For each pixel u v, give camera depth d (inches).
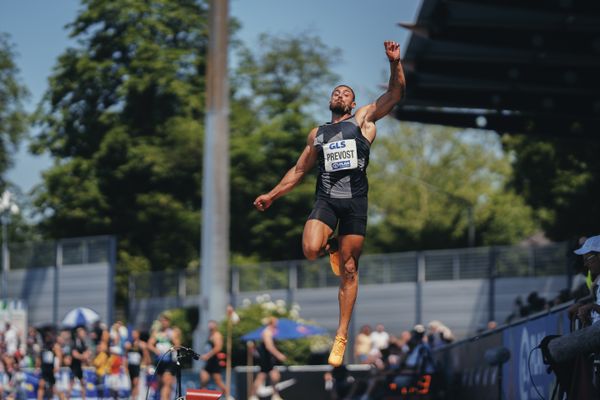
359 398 1186.0
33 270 2084.2
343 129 385.4
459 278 1833.2
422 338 1011.9
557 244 1699.1
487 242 3075.8
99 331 1311.5
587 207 1792.6
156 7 2795.3
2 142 3321.9
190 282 2089.1
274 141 2753.4
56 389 1273.4
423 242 3083.2
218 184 1489.9
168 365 1079.6
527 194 1925.4
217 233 1480.1
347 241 382.3
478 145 3479.3
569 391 405.1
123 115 2778.1
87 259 1995.6
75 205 2706.7
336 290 1953.7
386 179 3457.2
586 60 993.5
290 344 1504.7
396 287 1905.8
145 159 2652.6
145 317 2158.0
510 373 669.3
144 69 2753.4
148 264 2694.4
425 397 989.8
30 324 2078.0
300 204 2716.5
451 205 3346.5
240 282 2062.0
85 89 2787.9
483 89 1086.4
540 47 943.0
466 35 947.3
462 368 882.1
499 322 1770.4
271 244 2709.2
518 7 867.4
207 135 1497.3
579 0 860.6
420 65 1045.8
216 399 476.4
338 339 386.0
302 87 3075.8
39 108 2822.3
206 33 2837.1
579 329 427.8
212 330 1076.5
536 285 1724.9
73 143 2778.1
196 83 2817.4
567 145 1772.9
